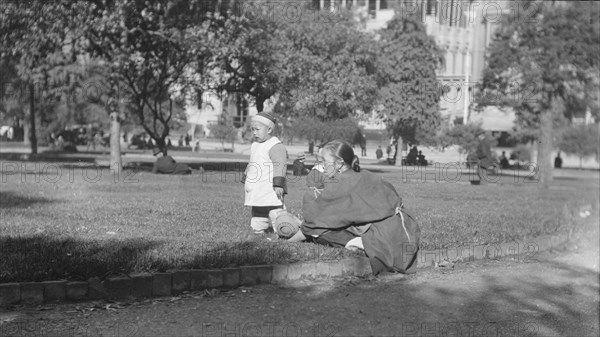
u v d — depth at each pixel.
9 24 18.95
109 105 20.19
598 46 20.92
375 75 16.42
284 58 16.77
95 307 5.61
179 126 28.50
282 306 5.79
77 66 21.30
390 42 17.36
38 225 8.57
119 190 12.90
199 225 8.73
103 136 38.31
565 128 22.58
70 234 7.90
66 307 5.60
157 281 6.07
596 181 20.28
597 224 12.21
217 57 18.92
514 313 6.12
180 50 19.73
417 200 12.50
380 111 15.89
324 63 16.23
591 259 8.91
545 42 21.22
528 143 22.91
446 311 5.97
